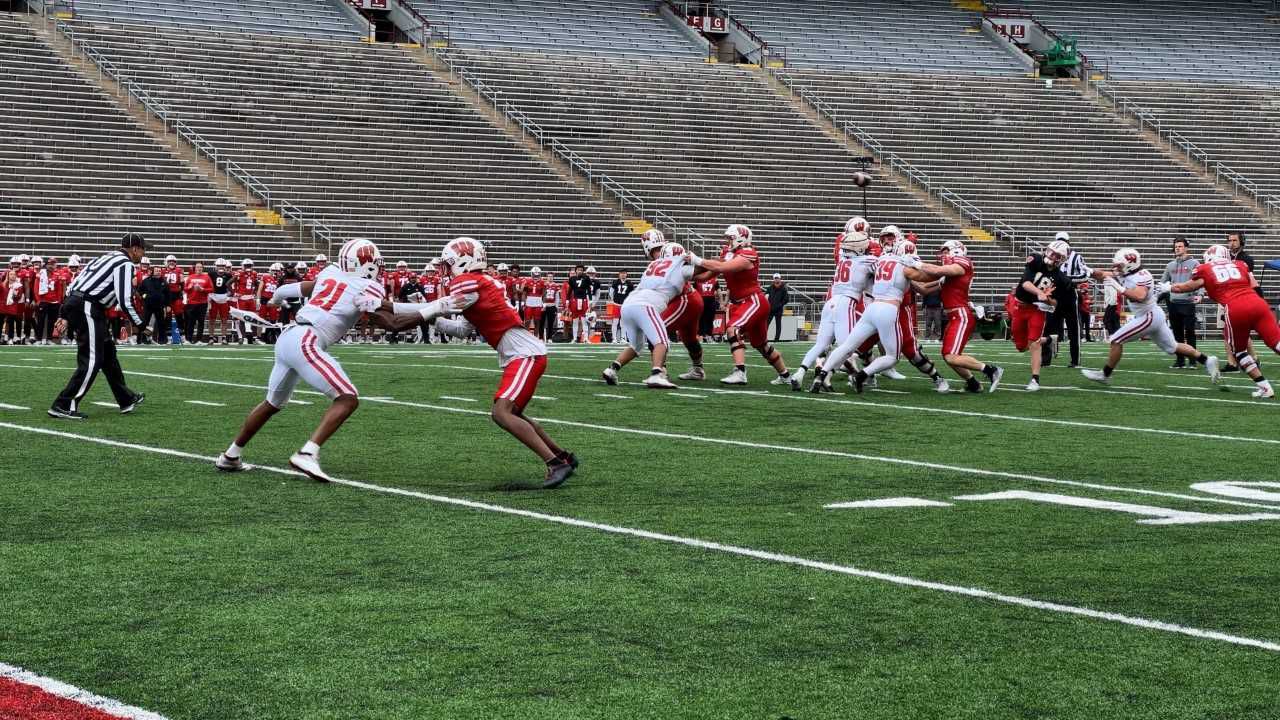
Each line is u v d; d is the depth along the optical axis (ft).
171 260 94.17
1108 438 41.75
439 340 106.01
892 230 57.31
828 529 26.76
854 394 55.31
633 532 26.30
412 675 17.20
